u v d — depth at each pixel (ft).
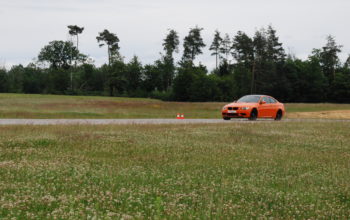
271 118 89.51
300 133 56.65
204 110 167.94
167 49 394.93
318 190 23.17
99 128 56.24
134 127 59.26
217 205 18.92
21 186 21.40
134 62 411.95
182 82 360.69
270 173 28.14
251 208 18.79
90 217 16.01
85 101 188.55
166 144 41.83
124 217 16.21
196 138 47.88
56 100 193.36
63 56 431.84
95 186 21.88
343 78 369.50
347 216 18.39
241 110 80.43
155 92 372.17
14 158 31.60
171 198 20.01
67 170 26.48
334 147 43.47
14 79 399.85
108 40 379.35
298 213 18.26
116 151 36.58
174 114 131.03
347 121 86.63
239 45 354.33
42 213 16.71
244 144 44.16
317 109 185.57
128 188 21.86
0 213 16.37
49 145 39.42
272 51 351.87
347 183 25.25
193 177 25.49
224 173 27.40
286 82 357.00
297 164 32.30
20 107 139.85
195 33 379.96
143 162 31.14
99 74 422.82
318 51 405.80
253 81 355.36
